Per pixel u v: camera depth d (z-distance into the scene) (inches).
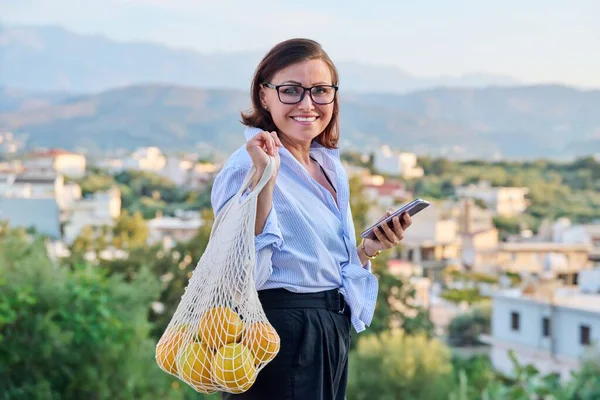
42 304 339.6
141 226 1620.3
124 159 6761.8
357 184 1087.6
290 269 70.6
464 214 3545.8
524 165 5068.9
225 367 66.5
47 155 5831.7
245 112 77.7
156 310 920.3
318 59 74.1
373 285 75.5
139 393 364.5
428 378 552.4
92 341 348.8
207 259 69.2
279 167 73.2
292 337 70.0
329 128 78.9
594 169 4776.1
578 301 1077.1
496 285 2655.0
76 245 1152.2
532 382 431.5
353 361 571.5
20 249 376.5
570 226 3521.2
